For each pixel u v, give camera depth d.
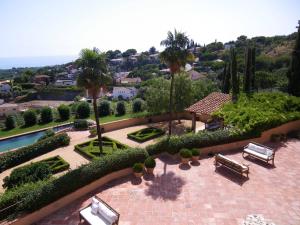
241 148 17.08
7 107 60.22
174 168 14.42
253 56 28.06
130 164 13.93
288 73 24.64
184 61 19.50
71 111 47.66
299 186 12.11
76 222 10.04
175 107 27.20
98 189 12.42
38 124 40.56
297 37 23.53
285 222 9.57
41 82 118.88
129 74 124.81
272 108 20.05
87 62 15.39
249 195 11.45
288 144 17.66
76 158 19.02
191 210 10.49
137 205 10.95
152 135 22.98
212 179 13.02
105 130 26.03
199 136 16.30
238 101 21.92
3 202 9.92
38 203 10.19
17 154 19.55
